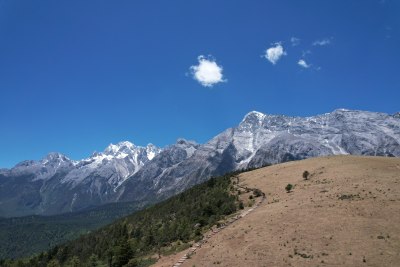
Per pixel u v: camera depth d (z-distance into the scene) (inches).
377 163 4367.6
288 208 3051.2
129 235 5398.6
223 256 2368.4
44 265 7111.2
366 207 2723.9
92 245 6565.0
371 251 2097.7
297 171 4972.9
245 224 2910.9
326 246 2220.7
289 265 2057.1
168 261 2684.5
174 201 6525.6
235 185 5442.9
